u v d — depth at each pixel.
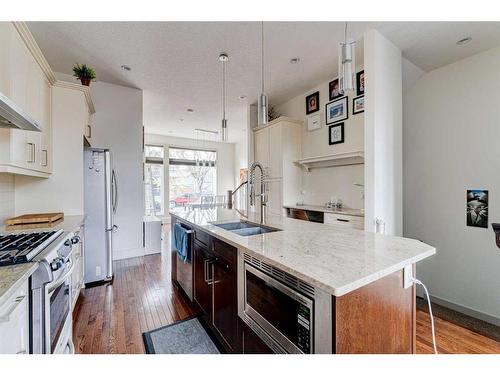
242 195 7.91
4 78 1.60
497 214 2.44
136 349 1.74
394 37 2.41
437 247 2.88
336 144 3.63
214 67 3.21
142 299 2.52
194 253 2.22
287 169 4.07
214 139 8.23
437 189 2.88
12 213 2.35
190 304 2.39
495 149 2.45
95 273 2.90
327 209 3.42
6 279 0.92
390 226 2.46
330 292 0.80
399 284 1.10
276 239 1.47
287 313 1.05
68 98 2.62
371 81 2.32
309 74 3.46
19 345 0.97
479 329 2.22
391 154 2.48
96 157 2.90
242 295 1.41
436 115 2.89
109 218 2.98
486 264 2.51
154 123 6.20
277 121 4.13
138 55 2.89
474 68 2.61
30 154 2.01
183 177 8.02
